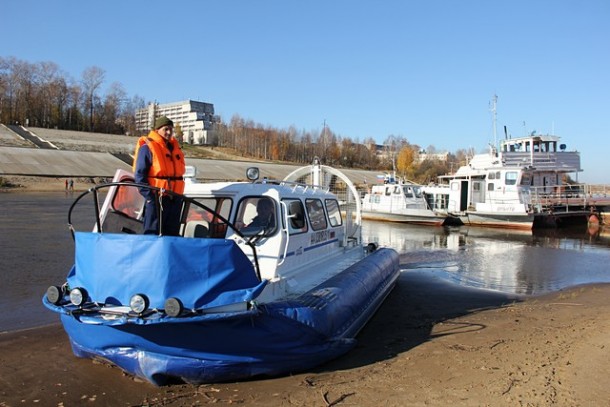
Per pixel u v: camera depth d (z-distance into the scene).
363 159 118.81
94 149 77.31
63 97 107.19
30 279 12.17
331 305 6.51
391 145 133.50
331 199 9.46
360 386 5.47
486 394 5.05
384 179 34.72
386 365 6.24
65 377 5.83
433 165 103.31
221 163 75.62
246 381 5.65
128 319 4.79
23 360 6.44
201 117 167.50
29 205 33.69
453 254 19.34
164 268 4.93
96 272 5.16
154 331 5.04
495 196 30.83
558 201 31.03
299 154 113.44
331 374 5.93
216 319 4.95
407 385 5.45
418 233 26.83
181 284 4.96
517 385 5.25
